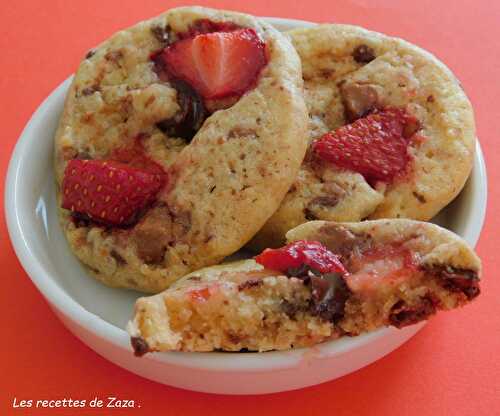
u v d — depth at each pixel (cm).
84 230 28
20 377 27
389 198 28
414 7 37
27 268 27
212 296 24
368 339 24
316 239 25
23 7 37
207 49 28
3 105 34
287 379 25
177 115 29
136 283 27
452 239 24
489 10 37
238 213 27
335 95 29
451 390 27
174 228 27
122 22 37
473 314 28
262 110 27
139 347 23
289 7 37
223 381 25
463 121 28
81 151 29
